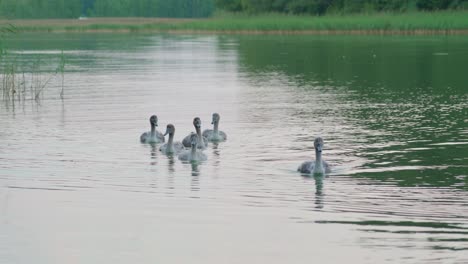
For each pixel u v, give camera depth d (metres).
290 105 41.78
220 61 75.25
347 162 26.55
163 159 27.45
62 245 18.03
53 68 66.81
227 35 130.25
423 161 26.58
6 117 37.66
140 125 35.19
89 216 20.16
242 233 18.69
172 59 78.44
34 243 18.17
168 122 36.41
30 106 41.78
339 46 92.06
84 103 42.94
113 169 25.67
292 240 18.14
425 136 31.48
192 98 45.38
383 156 27.50
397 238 18.09
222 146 29.91
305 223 19.36
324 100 44.00
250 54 83.25
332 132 32.69
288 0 147.50
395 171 25.05
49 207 21.02
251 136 31.98
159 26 150.50
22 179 24.20
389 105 41.28
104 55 84.44
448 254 17.00
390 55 76.56
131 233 18.81
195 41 113.56
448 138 30.97
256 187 23.08
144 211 20.58
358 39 105.44
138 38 126.31
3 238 18.52
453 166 25.72
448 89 48.66
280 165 26.23
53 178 24.34
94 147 29.61
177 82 55.38
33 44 105.19
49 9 189.12
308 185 23.25
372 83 53.34
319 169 24.52
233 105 42.00
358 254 17.12
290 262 16.81
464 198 21.50
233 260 17.00
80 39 122.75
